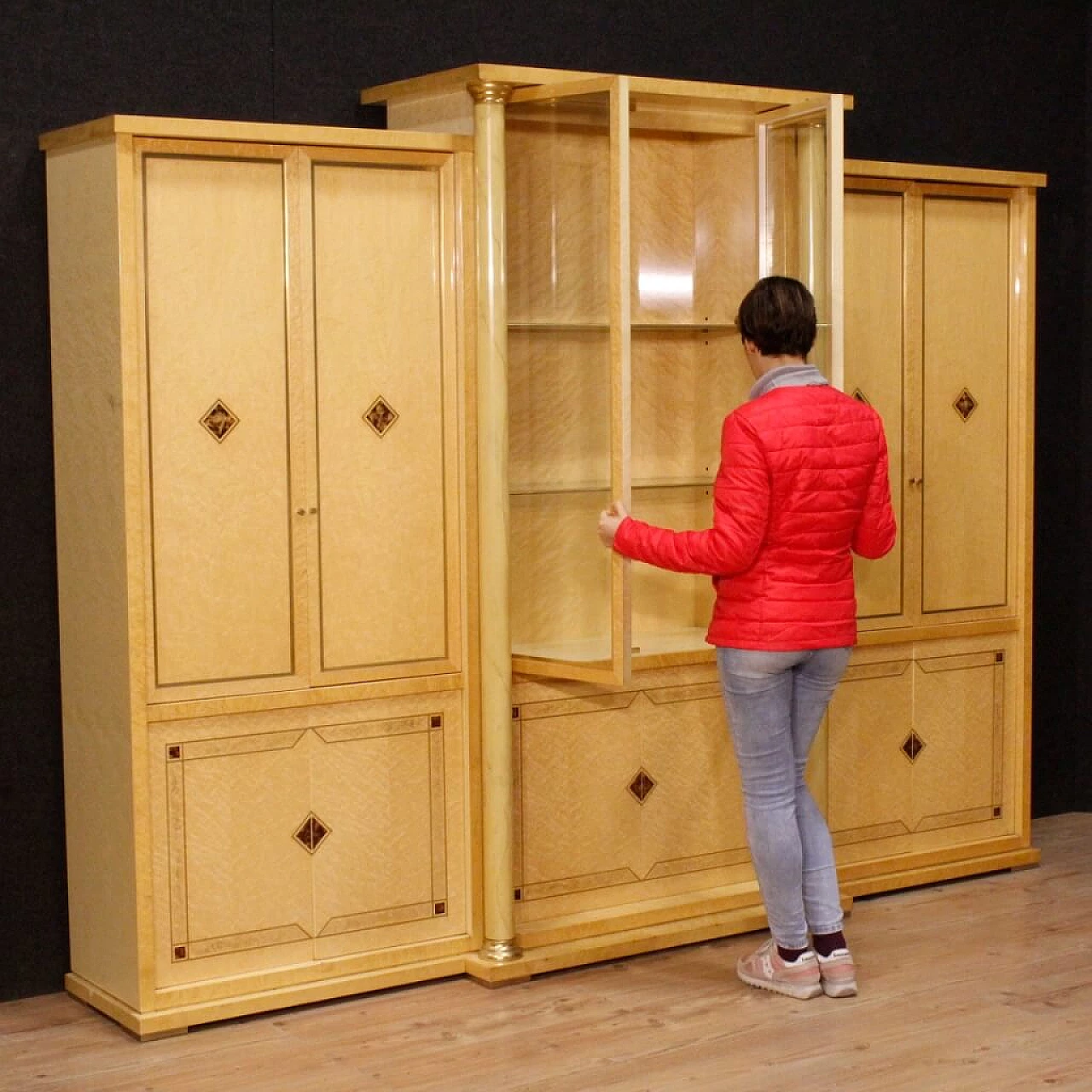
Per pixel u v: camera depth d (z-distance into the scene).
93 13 4.11
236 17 4.30
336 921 4.07
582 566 4.06
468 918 4.24
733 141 4.60
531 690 4.29
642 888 4.54
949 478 5.09
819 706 4.03
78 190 3.88
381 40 4.53
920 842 5.12
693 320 4.79
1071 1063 3.63
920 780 5.11
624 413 3.94
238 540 3.88
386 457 4.06
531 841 4.33
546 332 4.06
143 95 4.19
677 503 4.81
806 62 5.35
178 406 3.79
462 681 4.19
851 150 5.47
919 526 5.03
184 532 3.81
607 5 4.93
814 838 4.08
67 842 4.18
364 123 4.52
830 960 4.06
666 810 4.56
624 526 3.92
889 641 4.97
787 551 3.85
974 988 4.12
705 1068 3.61
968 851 5.18
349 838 4.07
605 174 3.93
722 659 3.97
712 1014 3.95
